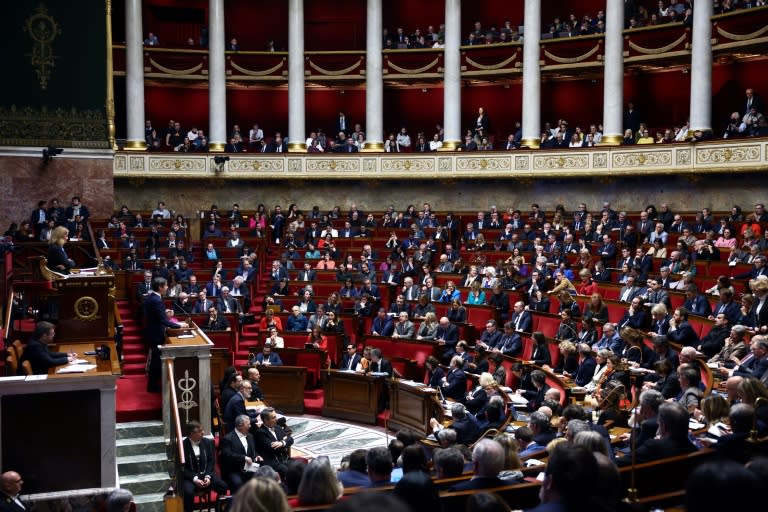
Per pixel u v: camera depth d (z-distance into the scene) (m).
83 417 10.94
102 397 10.98
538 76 31.28
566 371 15.66
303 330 21.58
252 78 33.66
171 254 25.56
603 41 30.08
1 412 10.66
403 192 32.88
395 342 20.14
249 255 25.69
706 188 27.48
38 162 25.22
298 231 28.33
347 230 28.55
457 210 32.31
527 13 31.20
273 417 13.27
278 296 23.58
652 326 16.83
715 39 27.41
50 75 25.28
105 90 25.84
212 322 20.91
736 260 20.05
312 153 32.53
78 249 24.00
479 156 31.23
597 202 30.00
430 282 23.11
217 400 16.09
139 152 31.92
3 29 24.80
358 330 22.11
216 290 23.41
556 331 18.62
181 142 33.00
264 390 19.80
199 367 14.41
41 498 10.61
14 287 17.23
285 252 26.34
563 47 30.73
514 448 7.91
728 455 6.88
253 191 33.22
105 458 11.00
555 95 33.69
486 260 25.45
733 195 26.89
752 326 14.94
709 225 23.80
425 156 31.92
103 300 14.94
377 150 32.75
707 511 2.91
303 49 33.66
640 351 14.91
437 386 17.11
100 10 25.66
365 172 32.38
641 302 17.09
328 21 36.12
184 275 23.97
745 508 2.87
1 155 24.88
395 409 18.03
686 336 15.38
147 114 35.22
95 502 10.82
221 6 33.19
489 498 4.34
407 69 33.12
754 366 11.95
